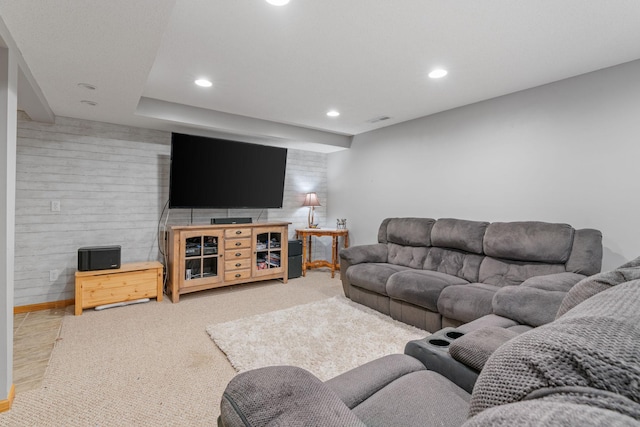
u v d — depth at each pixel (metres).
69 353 2.33
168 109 3.46
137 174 3.82
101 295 3.25
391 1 1.72
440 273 3.20
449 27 1.98
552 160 2.87
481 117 3.40
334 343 2.49
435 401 1.00
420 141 4.04
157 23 1.64
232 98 3.33
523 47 2.22
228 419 0.64
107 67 2.15
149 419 1.65
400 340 2.56
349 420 0.59
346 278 3.64
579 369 0.37
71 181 3.42
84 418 1.65
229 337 2.59
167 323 2.92
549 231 2.61
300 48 2.26
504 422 0.32
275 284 4.41
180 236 3.62
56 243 3.36
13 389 1.80
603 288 0.78
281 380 0.70
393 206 4.42
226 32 2.05
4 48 1.67
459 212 3.61
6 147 1.66
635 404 0.31
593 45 2.19
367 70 2.62
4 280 1.68
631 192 2.44
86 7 1.49
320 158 5.57
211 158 4.05
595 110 2.61
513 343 0.47
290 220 5.26
